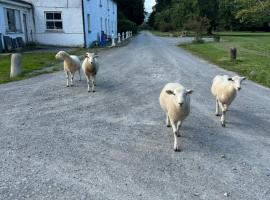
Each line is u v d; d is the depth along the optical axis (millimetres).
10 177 2572
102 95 5199
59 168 2730
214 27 29906
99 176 2605
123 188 2434
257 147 3242
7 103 4672
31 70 7379
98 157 2947
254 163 2889
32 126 3727
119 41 18250
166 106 3334
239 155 3049
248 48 13820
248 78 6891
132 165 2803
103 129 3654
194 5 26641
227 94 3699
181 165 2820
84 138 3389
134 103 4742
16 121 3889
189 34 27578
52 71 7434
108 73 7277
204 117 4156
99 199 2291
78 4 13961
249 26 34812
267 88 5957
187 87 5895
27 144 3217
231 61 9297
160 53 12086
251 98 5172
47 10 14008
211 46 14984
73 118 4027
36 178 2562
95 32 16609
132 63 9062
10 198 2287
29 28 14008
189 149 3166
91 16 15539
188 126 3812
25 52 11234
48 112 4258
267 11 12516
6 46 11328
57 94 5238
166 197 2324
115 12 24469
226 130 3711
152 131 3619
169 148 3182
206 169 2754
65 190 2396
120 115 4168
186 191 2406
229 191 2416
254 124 3930
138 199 2297
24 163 2814
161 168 2756
